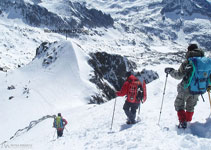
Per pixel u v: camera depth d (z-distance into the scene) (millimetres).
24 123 38688
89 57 60906
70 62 57156
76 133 8219
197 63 4973
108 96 56344
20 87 53125
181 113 5449
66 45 62969
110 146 5609
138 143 5223
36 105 44562
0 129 37312
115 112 10820
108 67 65312
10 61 162875
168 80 16031
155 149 4676
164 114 7707
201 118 6238
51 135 15312
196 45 5387
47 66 60594
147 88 14375
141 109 9516
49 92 49406
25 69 63594
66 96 47812
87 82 52000
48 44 70125
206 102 8625
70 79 52719
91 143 6344
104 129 7645
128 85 6789
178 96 5547
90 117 12055
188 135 4812
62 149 6574
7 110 44031
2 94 51656
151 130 5945
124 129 6988
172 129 5668
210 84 5281
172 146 4684
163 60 139250
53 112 40875
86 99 47531
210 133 5000
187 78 5086
